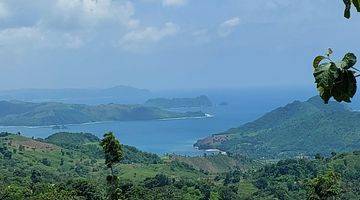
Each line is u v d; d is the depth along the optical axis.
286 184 129.50
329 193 46.69
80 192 88.88
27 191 92.12
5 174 131.25
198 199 113.50
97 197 88.38
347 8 5.58
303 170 136.00
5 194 89.50
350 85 5.20
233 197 119.81
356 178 118.94
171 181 131.25
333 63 5.23
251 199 119.62
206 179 152.75
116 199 55.88
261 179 134.88
